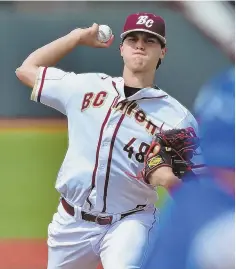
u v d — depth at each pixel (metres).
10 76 45.25
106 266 13.16
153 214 13.98
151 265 20.38
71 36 14.46
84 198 13.55
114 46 44.47
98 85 13.80
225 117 22.39
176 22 45.59
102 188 13.39
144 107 13.45
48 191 33.00
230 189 19.20
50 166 36.28
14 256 23.73
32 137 40.53
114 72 44.50
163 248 20.81
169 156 12.80
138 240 13.19
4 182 34.03
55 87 14.01
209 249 20.05
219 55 44.94
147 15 13.38
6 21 45.09
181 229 20.77
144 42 13.35
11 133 41.41
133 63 13.41
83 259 14.21
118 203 13.51
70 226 13.92
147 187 13.58
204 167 13.16
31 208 30.53
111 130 13.31
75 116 13.73
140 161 13.29
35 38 45.12
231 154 19.70
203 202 19.03
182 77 45.09
